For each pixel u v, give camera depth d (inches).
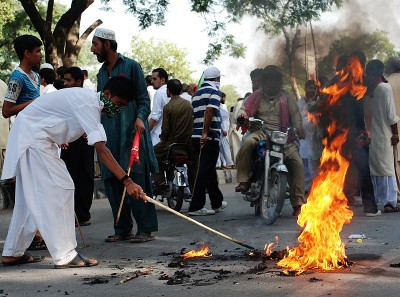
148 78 562.9
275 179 352.5
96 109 242.4
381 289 199.8
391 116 379.9
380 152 381.7
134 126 306.3
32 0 727.1
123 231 313.9
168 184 435.5
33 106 248.2
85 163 373.4
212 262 249.0
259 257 254.5
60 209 246.7
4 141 464.1
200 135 405.4
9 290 217.9
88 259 252.1
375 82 386.3
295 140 375.9
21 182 254.1
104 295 206.4
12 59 1435.8
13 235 256.1
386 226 327.0
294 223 346.6
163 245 293.6
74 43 755.4
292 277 218.1
